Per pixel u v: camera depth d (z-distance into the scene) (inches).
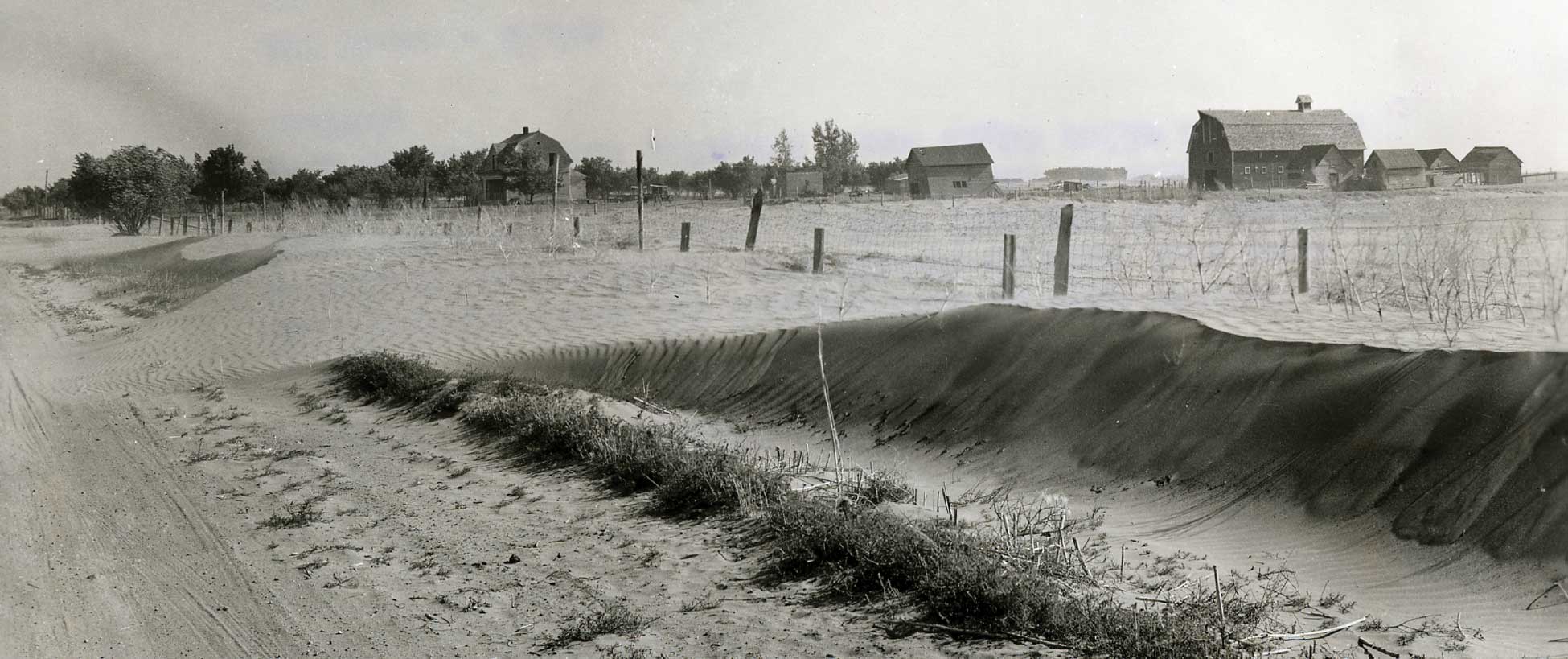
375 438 458.6
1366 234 991.6
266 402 551.8
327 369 603.8
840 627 238.5
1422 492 264.5
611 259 940.0
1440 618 220.4
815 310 630.5
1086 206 1676.9
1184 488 313.9
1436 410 282.0
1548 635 205.2
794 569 277.3
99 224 2108.8
